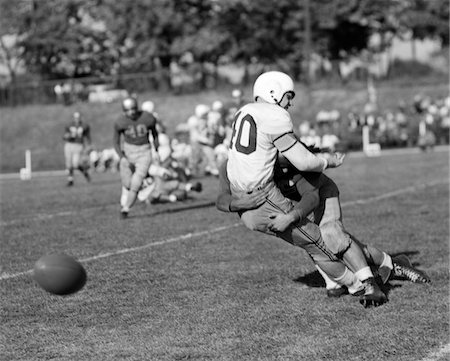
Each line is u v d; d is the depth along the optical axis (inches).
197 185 1103.6
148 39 4136.3
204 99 3420.3
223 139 1512.1
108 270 617.6
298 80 4168.3
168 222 900.0
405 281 545.0
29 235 828.6
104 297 528.4
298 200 480.1
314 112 3427.7
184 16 4160.9
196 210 1016.9
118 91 3447.3
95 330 450.6
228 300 510.3
